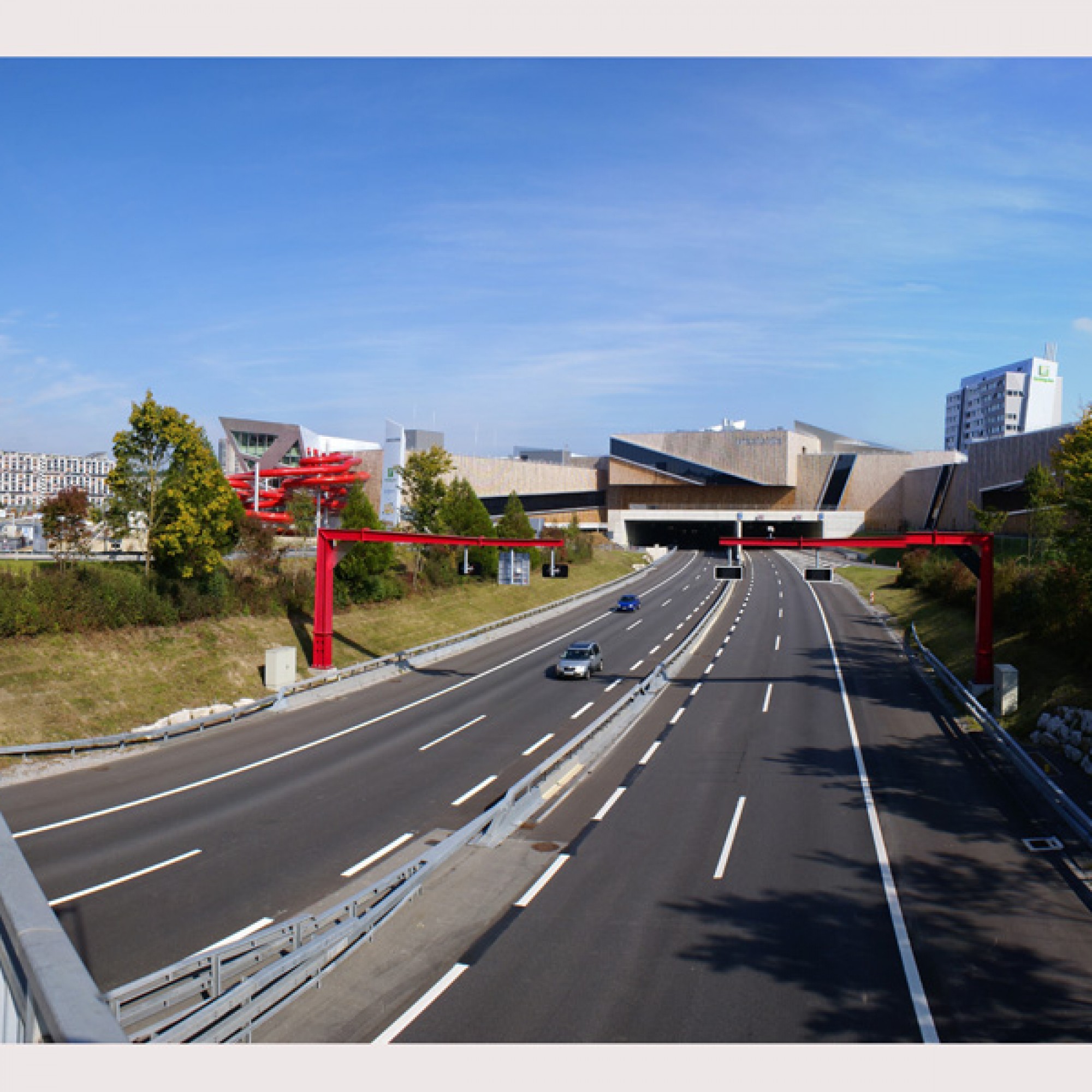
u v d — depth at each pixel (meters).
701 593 69.25
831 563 94.25
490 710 30.80
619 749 25.48
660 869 16.22
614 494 123.12
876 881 15.64
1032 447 65.19
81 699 28.81
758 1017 10.86
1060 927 13.77
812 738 26.53
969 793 21.00
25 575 33.12
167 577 38.12
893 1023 10.73
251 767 23.73
